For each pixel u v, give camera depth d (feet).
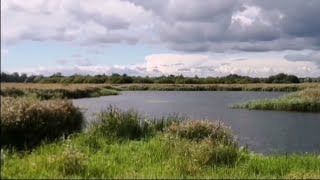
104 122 44.65
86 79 404.77
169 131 42.57
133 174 27.35
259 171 30.68
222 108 119.55
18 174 26.32
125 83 416.26
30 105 39.29
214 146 34.40
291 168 31.91
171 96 206.39
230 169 30.66
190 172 29.04
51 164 28.27
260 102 119.55
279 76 393.50
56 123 40.11
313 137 61.36
